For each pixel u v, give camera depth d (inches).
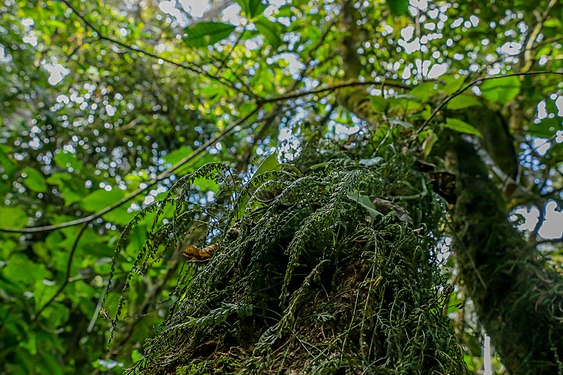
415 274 22.7
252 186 25.5
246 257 23.7
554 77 79.2
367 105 62.7
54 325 83.2
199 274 23.2
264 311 21.4
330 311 20.2
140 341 71.7
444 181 39.0
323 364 17.1
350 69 78.3
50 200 117.3
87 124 116.7
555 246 54.9
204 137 117.3
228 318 21.6
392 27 90.9
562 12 81.5
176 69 114.7
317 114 85.0
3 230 59.9
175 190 26.6
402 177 34.6
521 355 34.9
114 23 118.3
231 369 19.1
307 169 33.7
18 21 116.9
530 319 35.1
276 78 107.7
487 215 42.5
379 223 24.2
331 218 21.4
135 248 56.1
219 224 26.3
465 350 25.2
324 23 102.6
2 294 79.0
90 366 102.4
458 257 42.4
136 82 114.1
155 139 116.0
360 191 26.5
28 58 113.7
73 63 111.0
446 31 87.7
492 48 90.4
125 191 75.4
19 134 115.3
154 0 123.0
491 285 38.8
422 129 42.0
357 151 38.9
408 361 18.4
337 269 22.4
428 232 33.3
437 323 21.9
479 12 89.0
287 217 23.0
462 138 50.0
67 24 111.7
